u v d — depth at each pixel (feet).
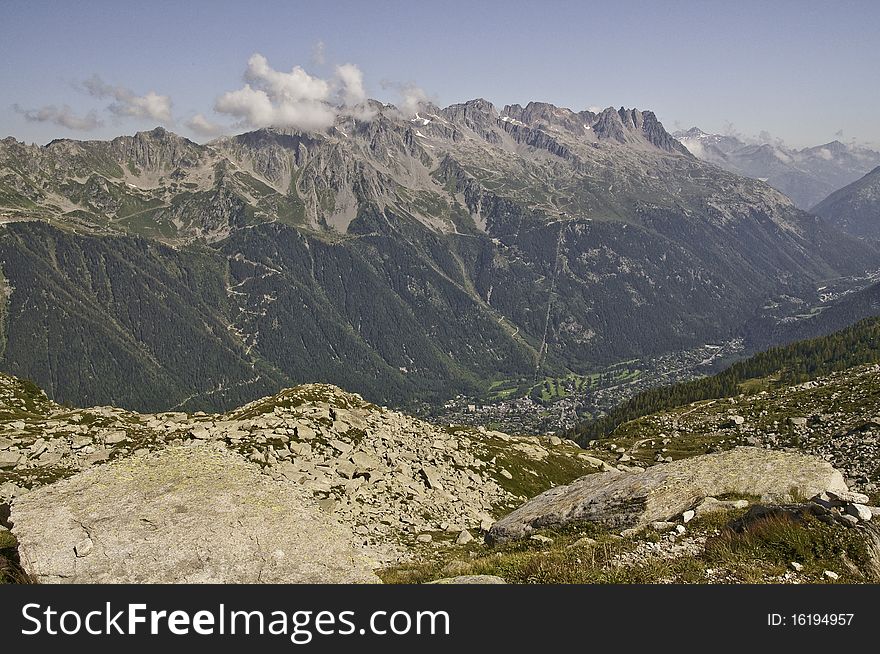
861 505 69.15
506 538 110.11
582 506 103.30
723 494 90.33
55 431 162.20
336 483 151.43
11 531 66.74
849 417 340.80
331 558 67.97
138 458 81.82
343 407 213.46
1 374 222.48
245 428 171.42
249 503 72.69
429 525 145.59
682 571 63.67
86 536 66.23
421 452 200.13
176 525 68.13
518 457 239.91
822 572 61.36
